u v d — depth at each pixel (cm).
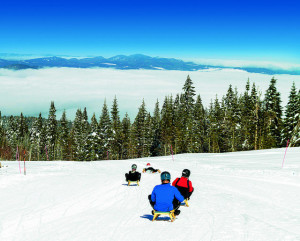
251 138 6075
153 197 684
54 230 618
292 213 727
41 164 2448
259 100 5728
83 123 8488
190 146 7300
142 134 7812
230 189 1149
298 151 2686
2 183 1281
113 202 941
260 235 531
